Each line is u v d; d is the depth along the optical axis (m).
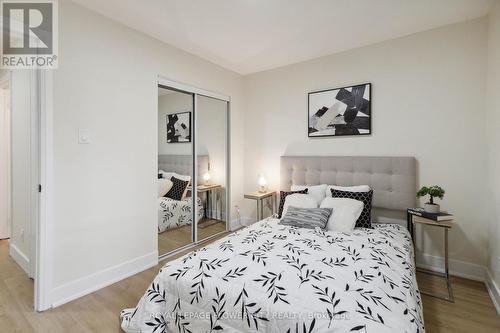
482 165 2.33
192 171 3.28
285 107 3.53
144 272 2.54
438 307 1.97
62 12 1.97
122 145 2.40
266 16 2.29
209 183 3.52
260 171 3.82
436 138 2.53
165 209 2.96
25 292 2.14
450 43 2.45
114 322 1.77
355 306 1.16
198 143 3.33
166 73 2.81
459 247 2.45
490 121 2.18
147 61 2.61
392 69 2.74
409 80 2.65
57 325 1.74
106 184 2.28
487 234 2.29
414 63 2.62
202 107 3.38
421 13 2.26
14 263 2.69
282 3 2.10
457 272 2.46
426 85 2.57
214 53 3.11
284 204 2.86
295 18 2.32
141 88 2.56
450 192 2.47
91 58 2.15
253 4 2.11
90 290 2.17
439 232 2.54
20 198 2.61
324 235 2.17
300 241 2.00
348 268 1.52
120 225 2.40
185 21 2.36
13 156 2.74
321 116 3.19
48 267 1.91
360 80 2.93
